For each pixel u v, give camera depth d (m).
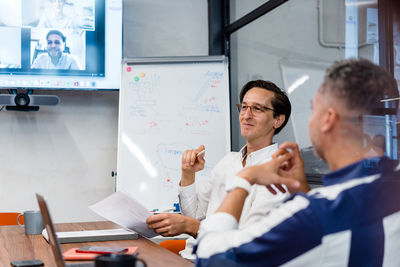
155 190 3.27
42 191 3.59
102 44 3.49
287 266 0.85
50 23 3.41
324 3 2.72
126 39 3.83
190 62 3.43
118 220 1.72
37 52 3.38
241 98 2.24
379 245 0.86
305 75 2.92
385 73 0.91
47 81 3.40
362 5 2.41
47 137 3.62
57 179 3.62
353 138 0.89
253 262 0.87
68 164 3.65
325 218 0.84
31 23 3.38
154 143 3.32
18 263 1.31
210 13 3.94
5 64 3.33
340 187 0.87
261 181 1.05
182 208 2.09
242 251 0.87
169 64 3.42
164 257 1.42
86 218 3.66
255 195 1.85
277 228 0.85
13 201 3.54
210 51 3.94
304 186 1.14
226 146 3.33
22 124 3.58
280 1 3.15
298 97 3.00
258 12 3.46
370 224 0.86
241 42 3.80
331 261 0.84
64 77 3.43
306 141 2.90
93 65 3.47
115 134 3.75
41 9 3.39
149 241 1.72
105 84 3.49
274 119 2.08
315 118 0.92
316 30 2.80
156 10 3.89
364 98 0.88
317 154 0.95
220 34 3.95
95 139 3.71
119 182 3.26
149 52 3.86
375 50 2.31
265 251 0.86
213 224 0.97
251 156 2.02
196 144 3.33
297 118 3.01
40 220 1.91
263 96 2.07
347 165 0.89
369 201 0.86
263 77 3.47
